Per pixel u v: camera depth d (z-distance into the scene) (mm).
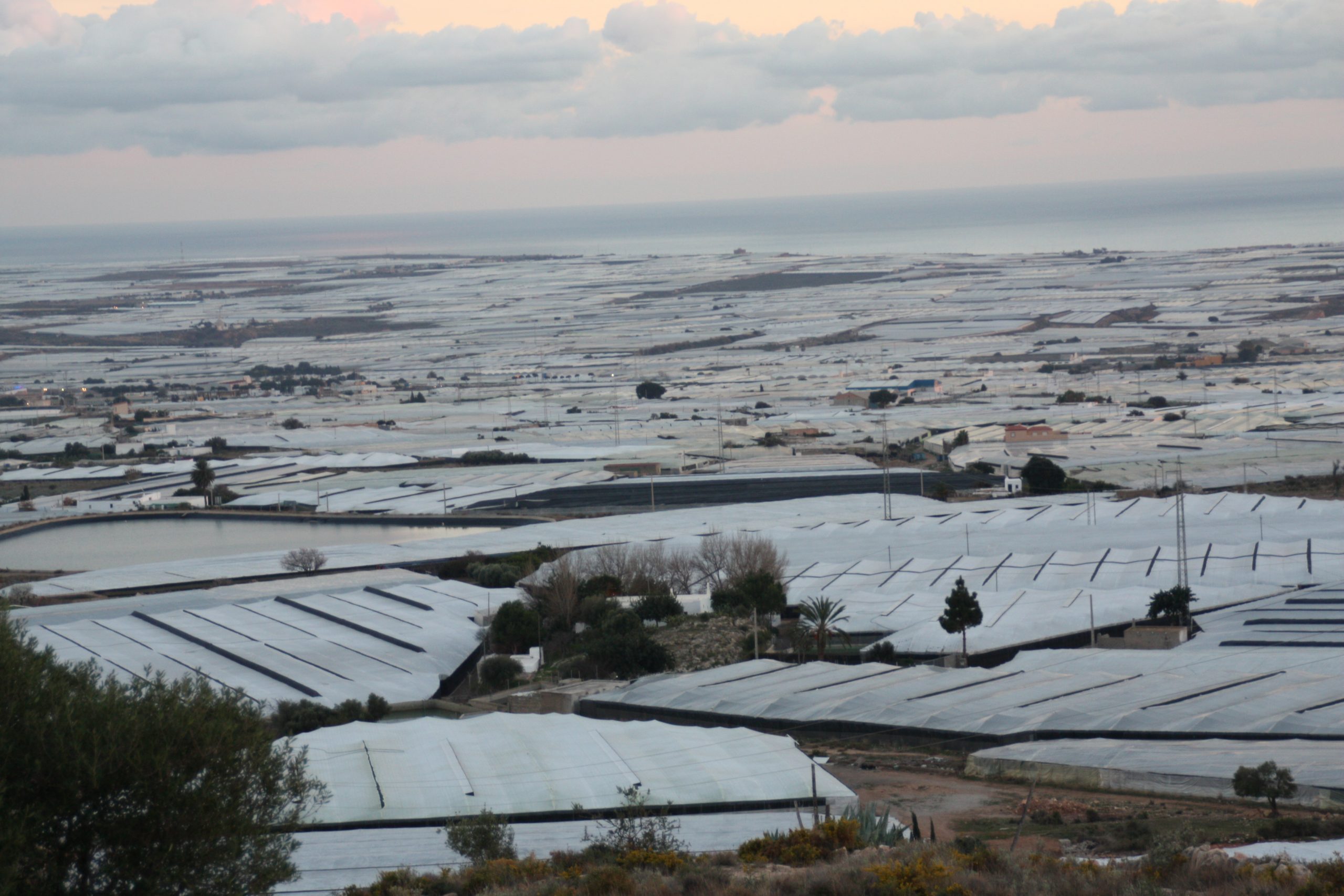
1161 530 162125
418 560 163750
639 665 111188
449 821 64562
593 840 62500
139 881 33781
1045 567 144000
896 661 113000
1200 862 46312
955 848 51406
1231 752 74562
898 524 175125
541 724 84000
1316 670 95938
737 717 90250
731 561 145250
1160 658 102312
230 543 190750
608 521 186750
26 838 32094
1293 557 141500
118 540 196000
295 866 41250
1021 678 96562
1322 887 41656
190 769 34688
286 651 120812
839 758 81188
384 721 102500
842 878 43844
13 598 145750
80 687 36281
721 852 56000
